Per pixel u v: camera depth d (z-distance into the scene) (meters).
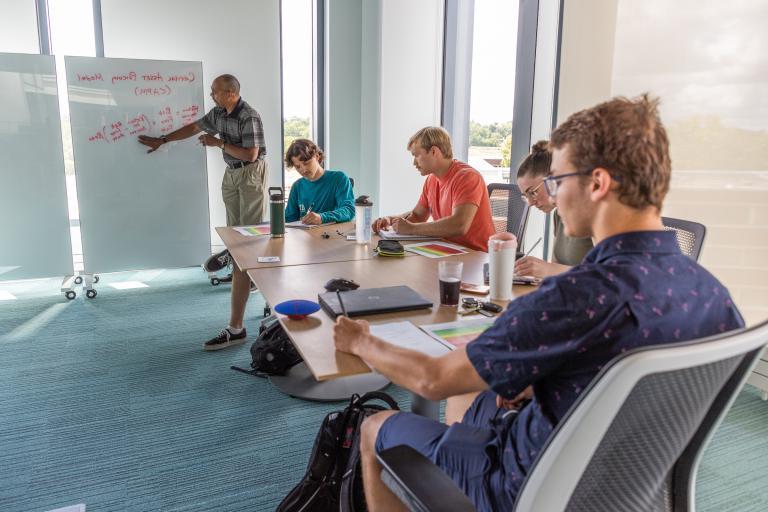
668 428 0.76
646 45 2.67
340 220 3.08
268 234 2.73
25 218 4.06
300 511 1.53
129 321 3.52
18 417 2.36
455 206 2.61
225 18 4.73
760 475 1.99
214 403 2.49
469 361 0.92
